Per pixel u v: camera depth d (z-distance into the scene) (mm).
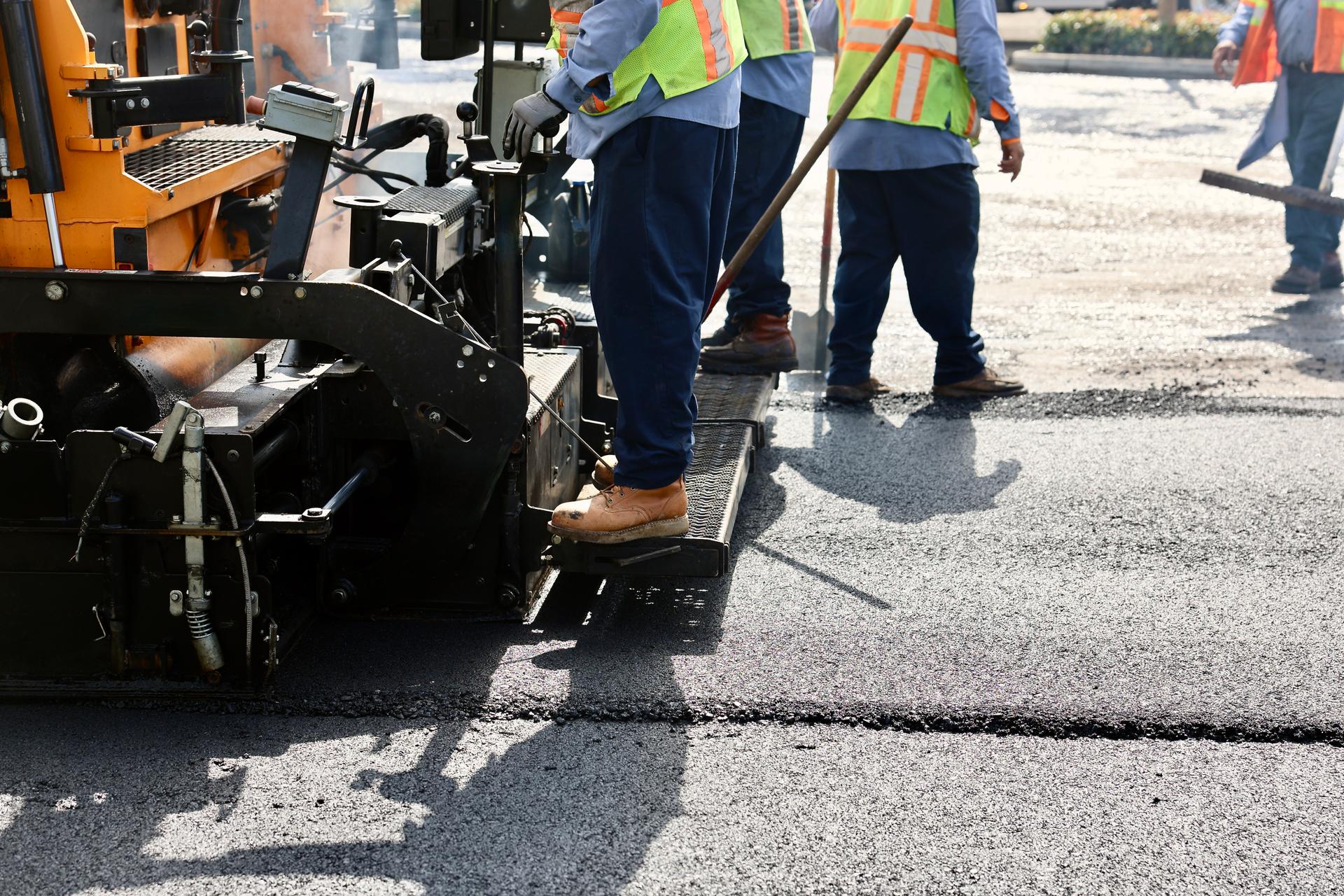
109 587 2824
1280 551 3879
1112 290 7465
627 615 3381
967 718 2885
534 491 3346
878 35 4953
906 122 4922
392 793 2570
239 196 3670
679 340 3088
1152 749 2799
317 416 3160
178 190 3055
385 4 4953
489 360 2947
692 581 3600
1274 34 7609
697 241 3100
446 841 2422
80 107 2803
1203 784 2666
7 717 2832
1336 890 2340
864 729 2850
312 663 3074
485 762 2689
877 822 2512
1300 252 7449
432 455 3025
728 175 3248
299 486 3201
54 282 2857
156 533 2756
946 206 5070
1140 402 5371
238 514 2775
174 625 2859
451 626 3293
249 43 4418
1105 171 11000
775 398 5422
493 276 3889
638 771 2670
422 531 3154
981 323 6727
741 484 3875
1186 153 11852
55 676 2885
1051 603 3494
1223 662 3172
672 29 2994
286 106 2826
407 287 3199
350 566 3273
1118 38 18562
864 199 5129
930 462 4641
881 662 3139
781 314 4973
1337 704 2984
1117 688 3033
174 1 3299
